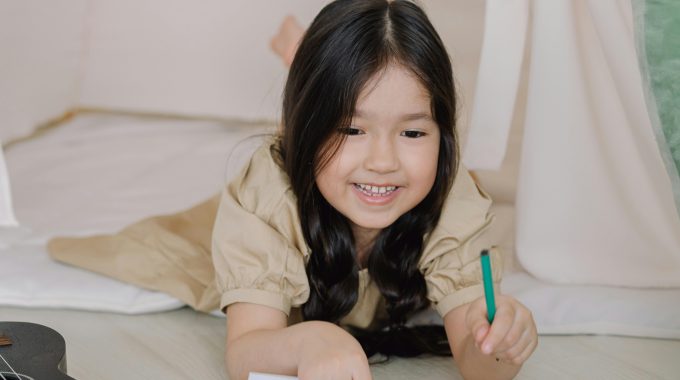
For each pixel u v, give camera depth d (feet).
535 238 4.91
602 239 4.93
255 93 8.34
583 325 4.69
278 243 4.10
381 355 4.42
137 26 8.36
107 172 6.96
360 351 3.53
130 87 8.52
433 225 4.19
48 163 7.14
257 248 4.11
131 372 4.21
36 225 5.78
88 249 5.19
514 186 6.04
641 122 4.48
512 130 6.38
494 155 4.65
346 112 3.70
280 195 4.16
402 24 3.74
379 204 3.87
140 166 7.13
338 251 4.14
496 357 3.71
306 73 3.82
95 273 5.07
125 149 7.55
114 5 8.31
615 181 4.83
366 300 4.41
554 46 4.54
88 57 8.46
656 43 3.97
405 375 4.25
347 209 3.92
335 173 3.83
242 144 7.73
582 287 4.85
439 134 3.90
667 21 3.95
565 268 4.90
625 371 4.34
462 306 4.11
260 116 8.35
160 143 7.75
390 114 3.71
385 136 3.75
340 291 4.18
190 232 5.46
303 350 3.59
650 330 4.66
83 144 7.68
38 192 6.43
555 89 4.62
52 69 8.07
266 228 4.13
